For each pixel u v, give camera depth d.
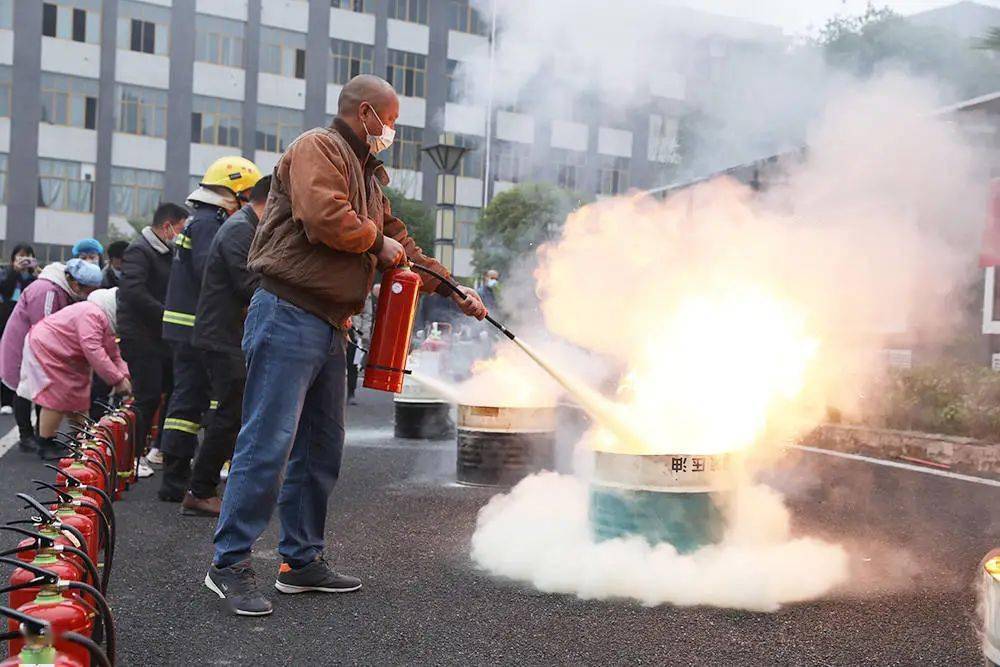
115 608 3.56
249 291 5.13
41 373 6.93
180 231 7.03
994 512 5.52
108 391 8.30
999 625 2.25
